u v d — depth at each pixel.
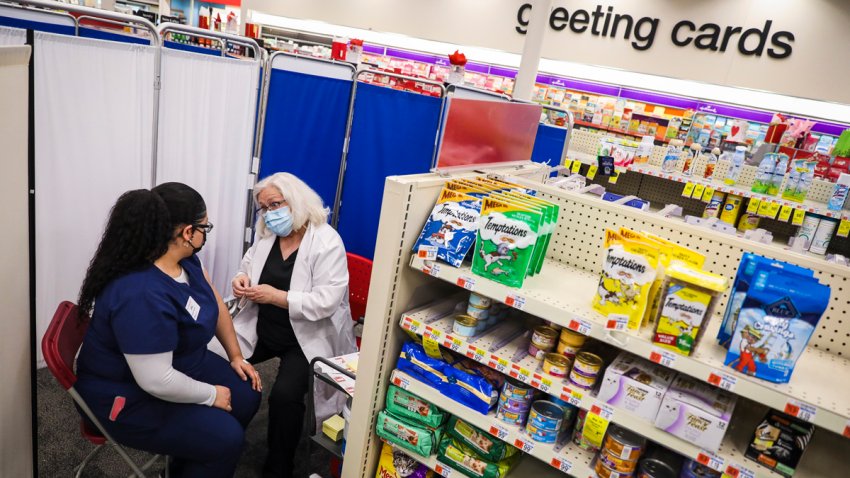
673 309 1.47
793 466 1.44
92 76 2.86
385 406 2.05
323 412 2.58
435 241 1.83
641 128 7.38
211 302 2.15
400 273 1.88
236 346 2.44
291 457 2.38
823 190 5.30
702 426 1.48
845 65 7.47
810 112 7.74
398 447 2.00
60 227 2.93
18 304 1.63
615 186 6.31
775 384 1.40
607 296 1.60
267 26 11.55
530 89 5.80
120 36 4.62
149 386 1.84
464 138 2.13
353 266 3.41
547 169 2.81
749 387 1.39
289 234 2.66
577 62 9.16
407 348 1.95
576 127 7.83
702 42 8.25
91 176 2.99
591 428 1.63
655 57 8.59
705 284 1.42
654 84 8.68
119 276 1.84
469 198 1.90
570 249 2.14
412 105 3.90
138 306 1.80
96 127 2.95
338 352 2.76
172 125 3.33
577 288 1.86
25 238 1.64
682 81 8.45
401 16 10.86
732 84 8.12
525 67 5.73
